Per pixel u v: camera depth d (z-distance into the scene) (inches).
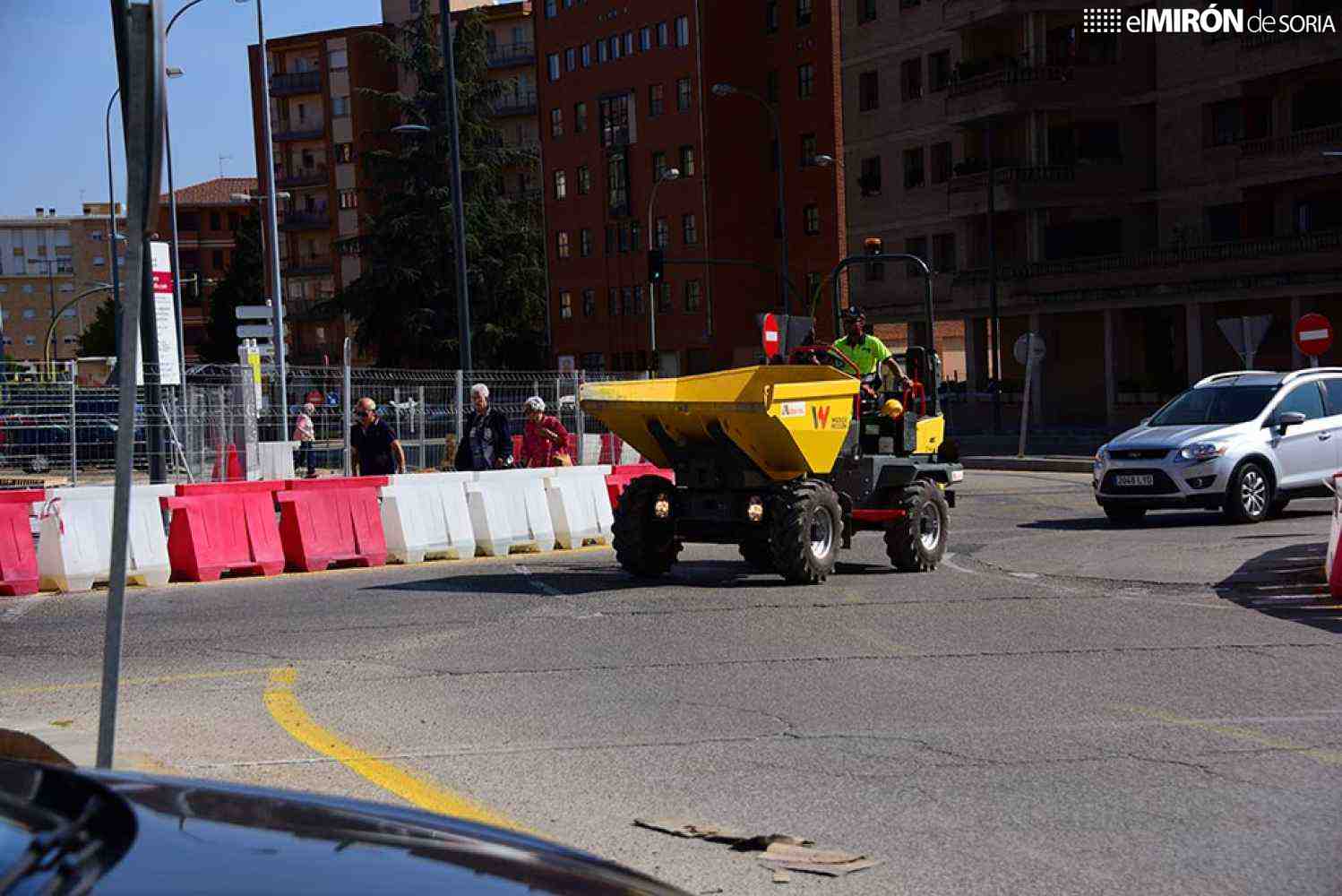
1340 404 844.6
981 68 2310.5
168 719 335.9
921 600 519.8
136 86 179.2
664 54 3206.2
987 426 2321.6
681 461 599.8
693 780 275.0
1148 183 2251.5
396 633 460.8
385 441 793.6
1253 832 235.1
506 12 4153.5
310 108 4498.0
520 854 101.5
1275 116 2073.1
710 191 3125.0
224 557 634.2
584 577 615.2
